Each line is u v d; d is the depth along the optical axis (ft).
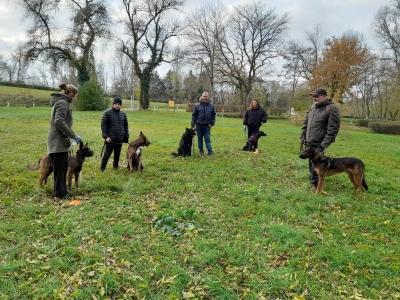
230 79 169.58
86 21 139.95
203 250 16.89
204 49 163.53
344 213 22.62
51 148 23.58
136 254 16.43
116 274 14.57
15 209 21.88
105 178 29.55
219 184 28.50
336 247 17.40
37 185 27.04
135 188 26.71
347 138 76.89
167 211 21.54
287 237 18.40
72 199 24.32
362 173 26.50
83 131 65.05
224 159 38.50
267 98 227.20
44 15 135.54
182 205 23.30
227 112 202.18
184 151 40.45
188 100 272.10
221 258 16.26
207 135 41.57
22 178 28.55
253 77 169.99
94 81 136.67
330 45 147.23
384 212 23.07
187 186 27.76
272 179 30.76
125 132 32.65
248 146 45.52
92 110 133.39
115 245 17.22
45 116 95.50
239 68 168.45
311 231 19.36
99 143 50.39
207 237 18.48
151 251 16.78
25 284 13.82
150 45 155.53
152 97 304.30
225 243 17.60
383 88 183.32
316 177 27.63
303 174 32.32
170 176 31.07
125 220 20.34
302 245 17.48
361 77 164.66
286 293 13.83
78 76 147.74
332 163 26.20
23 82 264.31
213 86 171.01
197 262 15.83
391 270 15.55
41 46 138.62
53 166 24.16
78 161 26.22
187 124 88.69
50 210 21.98
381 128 113.70
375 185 29.76
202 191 26.78
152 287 13.98
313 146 26.73
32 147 44.42
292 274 14.96
